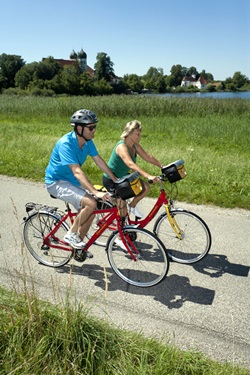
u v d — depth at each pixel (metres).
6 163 9.51
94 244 5.02
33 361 2.58
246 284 4.11
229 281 4.16
